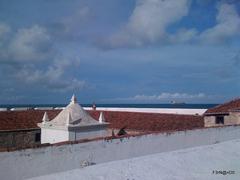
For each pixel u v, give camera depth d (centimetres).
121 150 1606
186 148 1962
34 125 2712
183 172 1573
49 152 1320
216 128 2198
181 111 4325
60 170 1355
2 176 1167
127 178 1403
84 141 1457
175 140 1895
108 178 1364
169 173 1532
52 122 2105
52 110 3166
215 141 2180
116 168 1491
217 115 2619
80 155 1433
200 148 2014
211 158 1839
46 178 1284
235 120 2578
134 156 1667
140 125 2558
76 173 1371
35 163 1270
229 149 2052
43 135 2139
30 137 2677
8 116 2755
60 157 1357
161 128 2436
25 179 1236
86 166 1448
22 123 2695
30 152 1255
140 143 1697
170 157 1762
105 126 2162
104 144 1534
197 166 1677
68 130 1956
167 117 2689
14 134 2578
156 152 1780
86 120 2084
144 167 1561
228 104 2759
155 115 2745
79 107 2156
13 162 1201
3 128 2531
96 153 1498
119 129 2578
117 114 2872
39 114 2936
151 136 1759
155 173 1499
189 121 2619
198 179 1474
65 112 2108
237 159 1847
